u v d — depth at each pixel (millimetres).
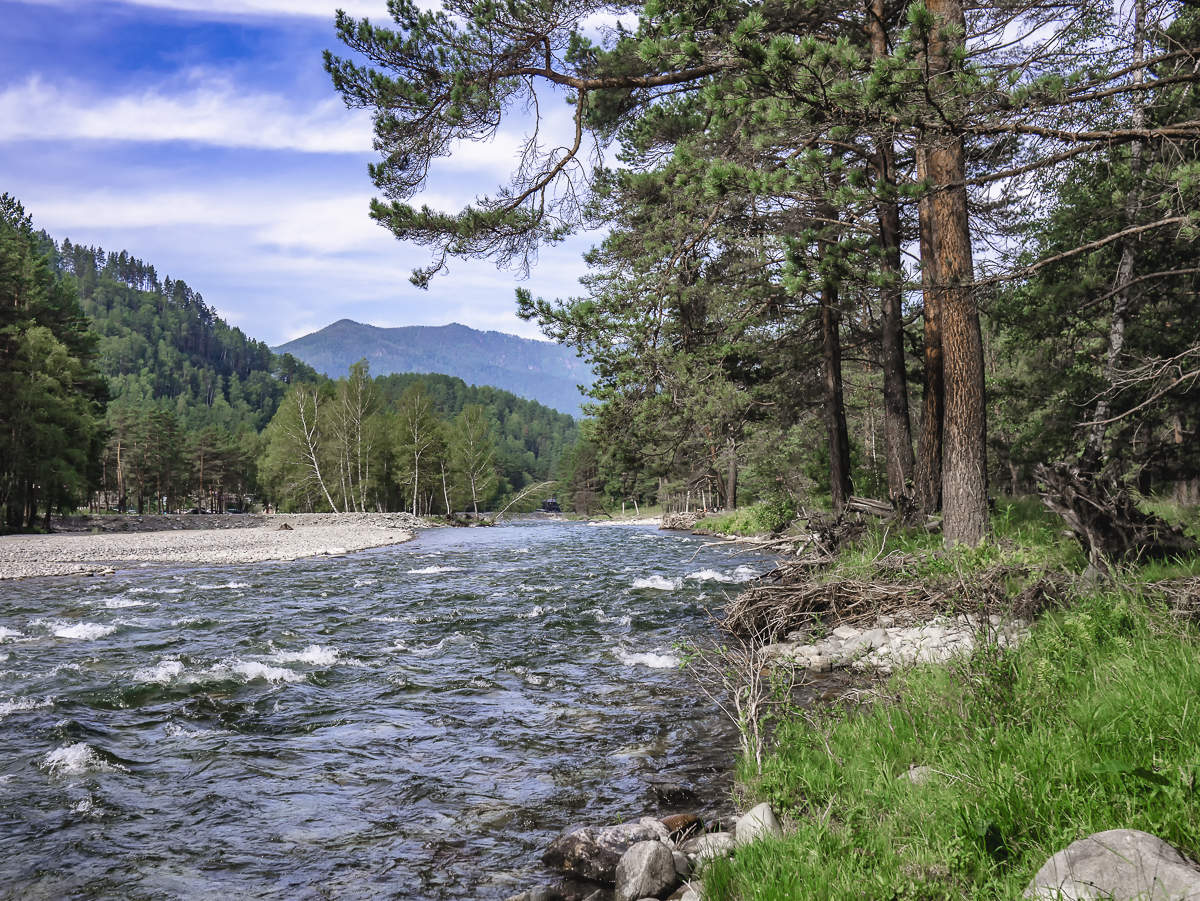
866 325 20625
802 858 3768
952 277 10328
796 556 14641
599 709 7910
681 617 13211
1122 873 2844
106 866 4672
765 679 8023
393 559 27453
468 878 4516
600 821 5262
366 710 7957
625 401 16656
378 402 93812
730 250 17453
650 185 15945
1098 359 18016
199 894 4336
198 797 5746
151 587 18547
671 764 6309
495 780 6047
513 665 9891
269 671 9508
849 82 7699
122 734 7211
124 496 107812
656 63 9734
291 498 87688
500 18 10953
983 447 11727
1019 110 7500
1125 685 4746
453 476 95938
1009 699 5059
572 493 122562
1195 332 15672
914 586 10070
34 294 58875
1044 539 11469
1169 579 7410
